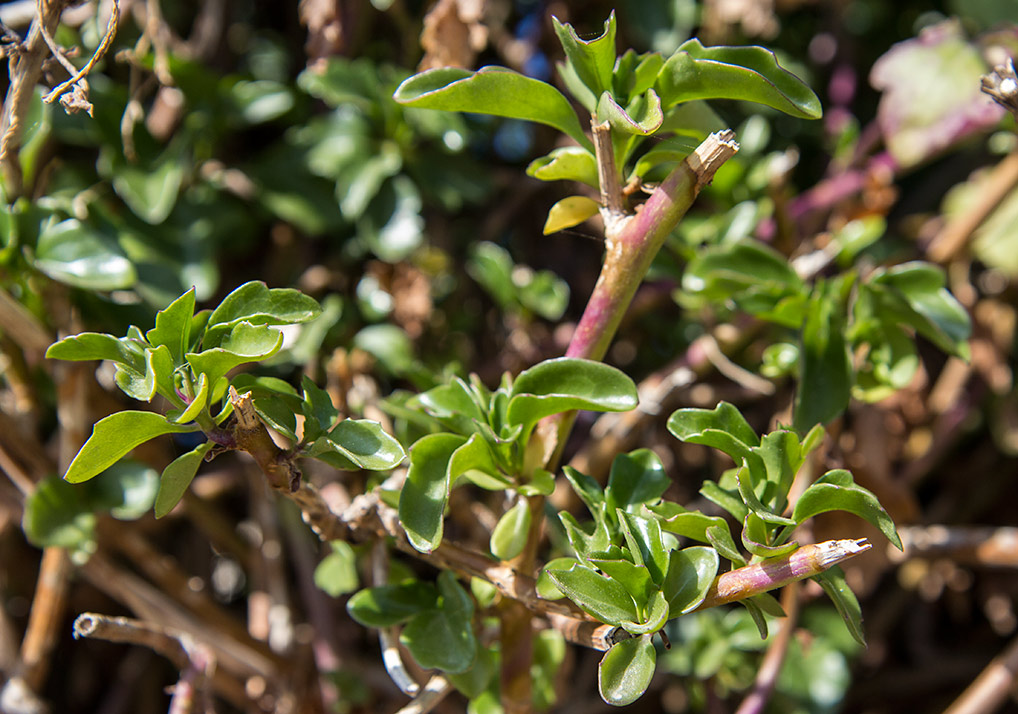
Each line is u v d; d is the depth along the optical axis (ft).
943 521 2.45
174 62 1.96
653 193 1.52
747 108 2.39
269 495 2.02
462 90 1.51
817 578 1.48
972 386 2.25
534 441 1.57
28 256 1.77
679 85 1.51
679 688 2.23
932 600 2.39
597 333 1.55
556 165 1.56
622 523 1.47
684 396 2.07
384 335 2.00
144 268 1.91
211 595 2.25
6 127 1.65
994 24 2.20
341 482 1.89
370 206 2.07
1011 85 1.57
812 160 2.54
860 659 2.35
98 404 1.92
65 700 2.33
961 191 2.35
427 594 1.61
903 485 2.04
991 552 1.97
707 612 1.99
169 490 1.45
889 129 2.15
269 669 1.98
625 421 1.97
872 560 1.98
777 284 1.74
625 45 2.31
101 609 2.27
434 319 2.21
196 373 1.45
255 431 1.46
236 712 2.14
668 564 1.47
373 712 2.02
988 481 2.44
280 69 2.45
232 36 2.40
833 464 1.82
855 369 1.77
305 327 1.95
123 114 1.98
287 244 2.20
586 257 2.35
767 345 2.06
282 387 1.52
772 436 1.51
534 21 2.27
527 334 2.10
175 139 1.99
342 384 1.90
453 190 2.08
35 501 1.77
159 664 2.30
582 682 2.06
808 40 2.56
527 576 1.56
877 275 1.74
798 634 1.88
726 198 2.09
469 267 2.24
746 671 2.02
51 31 1.61
